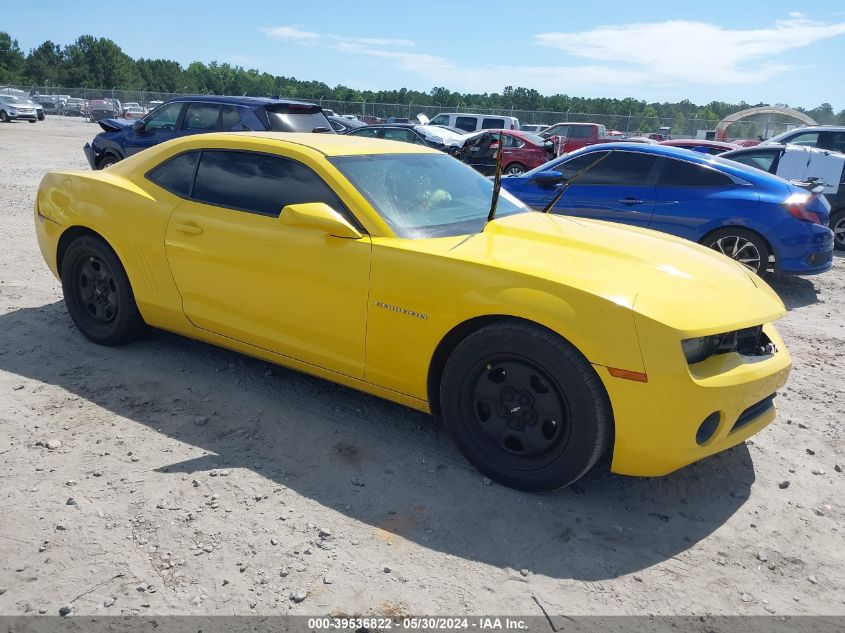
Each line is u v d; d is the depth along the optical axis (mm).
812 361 5145
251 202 3822
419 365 3254
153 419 3645
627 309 2762
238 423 3648
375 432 3629
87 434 3459
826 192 10109
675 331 2734
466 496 3088
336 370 3572
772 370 3041
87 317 4609
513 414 3062
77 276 4574
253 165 3896
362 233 3402
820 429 3945
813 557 2795
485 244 3316
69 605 2340
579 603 2469
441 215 3688
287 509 2928
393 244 3305
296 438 3529
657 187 7355
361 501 3016
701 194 7148
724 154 10648
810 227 6844
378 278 3275
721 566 2715
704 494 3217
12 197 10766
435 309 3123
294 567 2572
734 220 6961
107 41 110562
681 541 2861
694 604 2498
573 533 2869
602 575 2625
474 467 3293
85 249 4438
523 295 2912
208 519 2828
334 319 3457
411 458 3391
